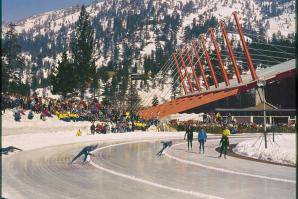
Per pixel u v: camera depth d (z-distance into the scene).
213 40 98.19
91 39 102.44
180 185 14.31
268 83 85.38
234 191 13.20
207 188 13.73
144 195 12.59
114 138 45.47
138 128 56.00
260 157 23.44
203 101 82.12
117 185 14.30
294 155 21.19
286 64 99.88
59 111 52.62
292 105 85.12
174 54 129.88
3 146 28.08
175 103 88.62
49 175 16.44
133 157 24.09
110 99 139.62
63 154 25.48
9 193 12.59
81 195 12.55
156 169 18.58
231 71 175.12
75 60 100.69
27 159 22.06
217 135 56.75
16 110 44.09
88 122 52.34
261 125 67.50
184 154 26.31
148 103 161.75
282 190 13.33
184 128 60.94
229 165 20.09
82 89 99.75
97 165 19.94
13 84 79.25
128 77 181.62
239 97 85.81
